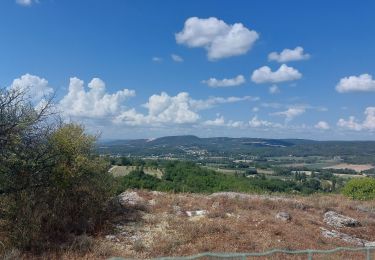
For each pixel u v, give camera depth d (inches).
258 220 656.4
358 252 568.7
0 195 494.0
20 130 477.7
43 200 525.0
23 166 496.4
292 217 704.4
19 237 469.7
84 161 547.5
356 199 1009.5
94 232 546.0
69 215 554.3
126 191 798.5
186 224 593.9
